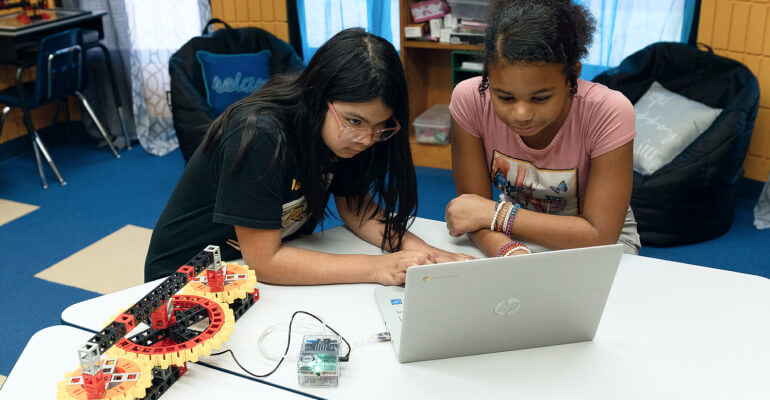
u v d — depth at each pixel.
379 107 1.25
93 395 1.02
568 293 1.14
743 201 3.38
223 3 3.91
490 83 1.27
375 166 1.49
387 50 1.25
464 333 1.16
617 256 1.11
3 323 2.51
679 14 3.24
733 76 3.02
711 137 2.81
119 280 2.80
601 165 1.45
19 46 3.57
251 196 1.31
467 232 1.56
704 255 2.85
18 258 2.98
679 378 1.14
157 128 4.29
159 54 4.15
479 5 3.38
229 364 1.18
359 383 1.13
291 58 3.72
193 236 1.52
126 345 1.13
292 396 1.10
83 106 4.31
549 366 1.18
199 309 1.24
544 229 1.48
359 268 1.40
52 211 3.46
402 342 1.14
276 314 1.32
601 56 3.42
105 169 4.02
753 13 3.04
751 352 1.21
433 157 3.85
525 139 1.53
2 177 3.90
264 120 1.30
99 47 4.23
